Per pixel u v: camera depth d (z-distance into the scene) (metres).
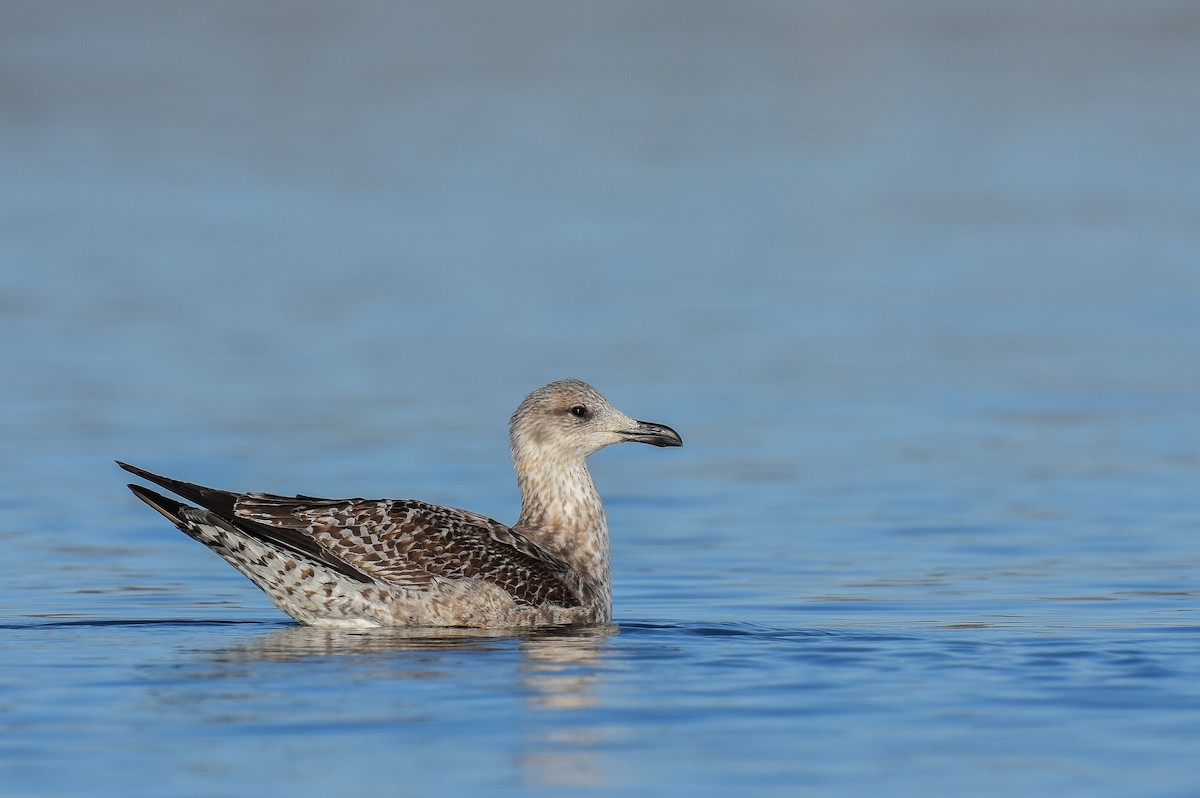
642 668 12.35
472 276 40.31
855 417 26.17
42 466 22.50
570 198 53.28
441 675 12.09
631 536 19.20
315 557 13.91
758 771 9.75
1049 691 11.58
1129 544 18.39
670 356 31.11
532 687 11.68
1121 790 9.40
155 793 9.36
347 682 11.82
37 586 16.34
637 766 9.84
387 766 9.82
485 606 14.24
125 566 17.38
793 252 43.94
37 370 29.59
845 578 16.81
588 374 29.38
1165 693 11.49
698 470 23.00
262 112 74.81
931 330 33.78
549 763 9.88
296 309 36.00
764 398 27.64
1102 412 26.34
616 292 38.25
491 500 20.59
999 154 62.22
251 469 22.23
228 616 14.92
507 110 75.56
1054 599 15.66
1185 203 50.31
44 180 56.38
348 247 44.47
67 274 39.97
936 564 17.48
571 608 14.53
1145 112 71.69
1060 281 39.28
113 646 13.24
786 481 22.12
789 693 11.54
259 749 10.15
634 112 74.81
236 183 56.34
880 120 72.00
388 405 26.81
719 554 18.12
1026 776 9.65
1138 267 40.84
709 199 53.00
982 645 13.29
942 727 10.66
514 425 15.74
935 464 23.02
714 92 81.62
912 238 45.84
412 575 14.17
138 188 54.94
